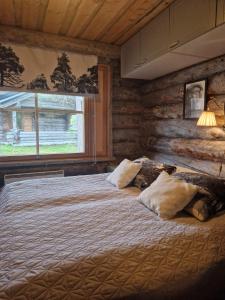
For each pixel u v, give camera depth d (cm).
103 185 235
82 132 326
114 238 127
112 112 335
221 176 212
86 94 308
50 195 196
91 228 139
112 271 105
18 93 289
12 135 291
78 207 171
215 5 164
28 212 162
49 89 286
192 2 184
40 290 93
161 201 163
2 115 284
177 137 278
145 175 225
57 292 94
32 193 201
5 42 262
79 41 298
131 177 231
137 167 236
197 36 180
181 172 210
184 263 118
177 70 275
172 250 121
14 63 266
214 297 126
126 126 347
